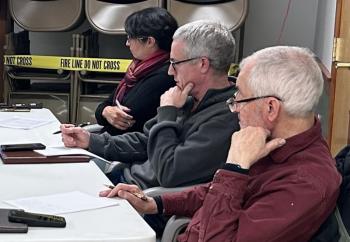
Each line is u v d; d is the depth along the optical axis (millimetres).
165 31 2729
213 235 1437
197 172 2041
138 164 2426
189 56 2184
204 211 1475
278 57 1482
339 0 3152
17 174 1866
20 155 2062
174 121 2184
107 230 1377
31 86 4254
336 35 3182
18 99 4027
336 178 1449
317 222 1433
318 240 1441
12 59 4012
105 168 2342
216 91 2146
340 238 1425
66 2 3951
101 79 3979
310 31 4406
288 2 4391
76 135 2385
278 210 1396
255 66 1498
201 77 2191
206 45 2162
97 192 1708
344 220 1440
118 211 1536
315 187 1398
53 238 1303
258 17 4418
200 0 3789
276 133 1511
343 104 3070
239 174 1461
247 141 1489
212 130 2045
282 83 1460
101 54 4441
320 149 1496
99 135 2453
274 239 1394
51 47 4508
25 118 2824
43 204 1555
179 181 2055
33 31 4074
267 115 1492
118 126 2748
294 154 1485
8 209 1447
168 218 2018
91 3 3871
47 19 3959
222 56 2178
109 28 3826
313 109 1486
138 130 2740
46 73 4121
